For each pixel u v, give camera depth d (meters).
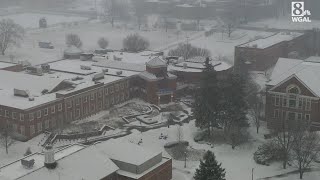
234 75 161.12
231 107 151.62
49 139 153.38
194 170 132.75
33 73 196.00
